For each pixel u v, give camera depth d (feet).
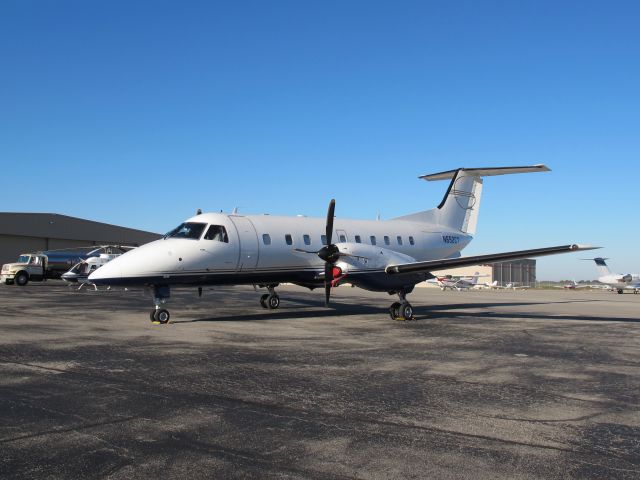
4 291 90.94
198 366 27.37
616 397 22.22
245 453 15.26
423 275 53.31
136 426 17.44
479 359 30.89
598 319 57.93
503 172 69.72
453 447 16.03
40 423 17.58
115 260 46.78
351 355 31.53
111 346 33.32
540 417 19.24
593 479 13.84
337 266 50.67
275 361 29.19
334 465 14.51
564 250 47.21
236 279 52.49
